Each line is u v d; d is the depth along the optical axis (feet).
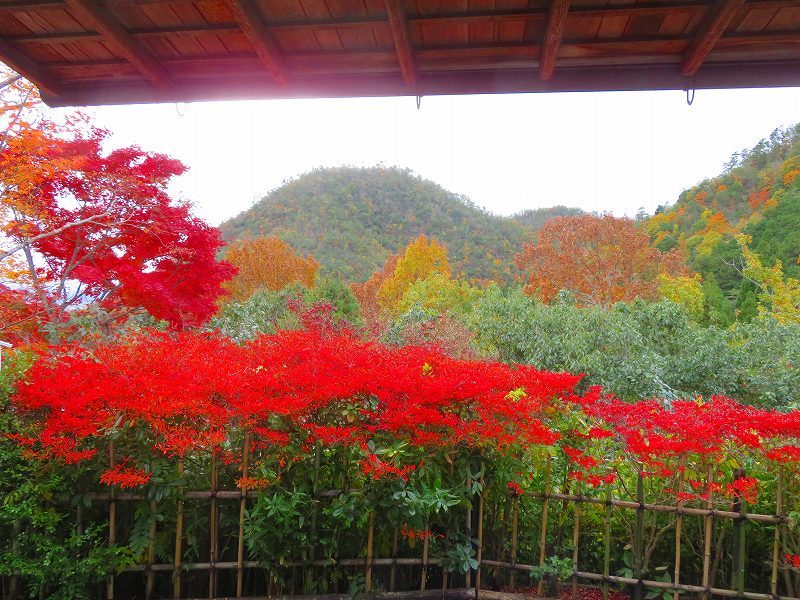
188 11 6.94
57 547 7.41
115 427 7.59
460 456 8.72
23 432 7.82
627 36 7.09
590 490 9.16
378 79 8.23
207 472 8.43
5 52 7.66
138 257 20.94
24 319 18.02
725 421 8.12
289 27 7.08
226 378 7.70
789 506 8.45
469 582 9.08
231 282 83.66
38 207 19.21
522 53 7.51
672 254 78.84
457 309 56.75
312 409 8.29
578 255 78.18
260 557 8.20
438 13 6.73
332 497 8.40
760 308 48.37
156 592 8.47
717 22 6.35
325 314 27.14
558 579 9.05
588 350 25.30
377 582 8.67
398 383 7.93
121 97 8.72
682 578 9.11
